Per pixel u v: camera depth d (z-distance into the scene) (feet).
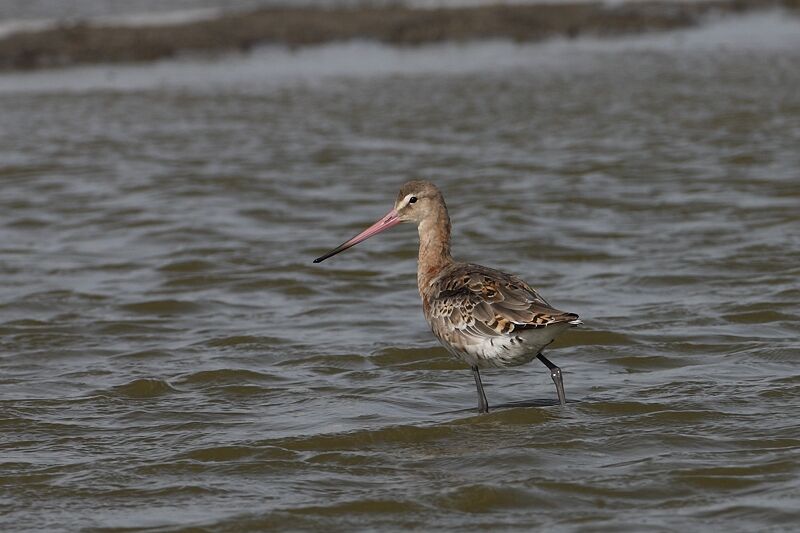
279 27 148.87
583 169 79.87
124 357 46.68
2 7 171.42
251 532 29.78
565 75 117.80
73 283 58.29
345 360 45.27
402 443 35.88
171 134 95.61
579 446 34.73
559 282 56.08
